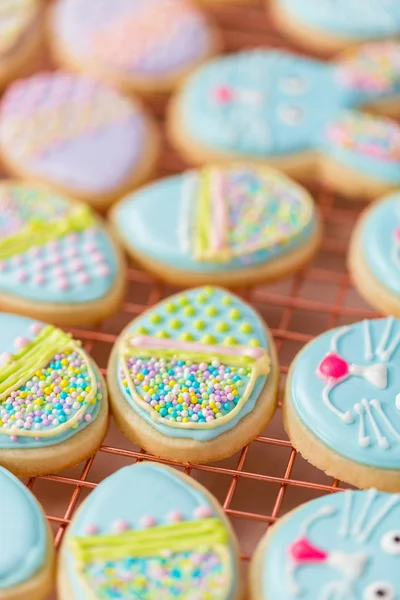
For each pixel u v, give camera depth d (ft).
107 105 1.75
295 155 1.70
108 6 1.87
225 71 1.78
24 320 1.50
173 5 1.88
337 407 1.42
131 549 1.33
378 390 1.43
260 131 1.69
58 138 1.71
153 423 1.42
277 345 1.55
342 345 1.47
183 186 1.64
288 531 1.35
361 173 1.67
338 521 1.35
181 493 1.37
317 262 1.71
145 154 1.72
